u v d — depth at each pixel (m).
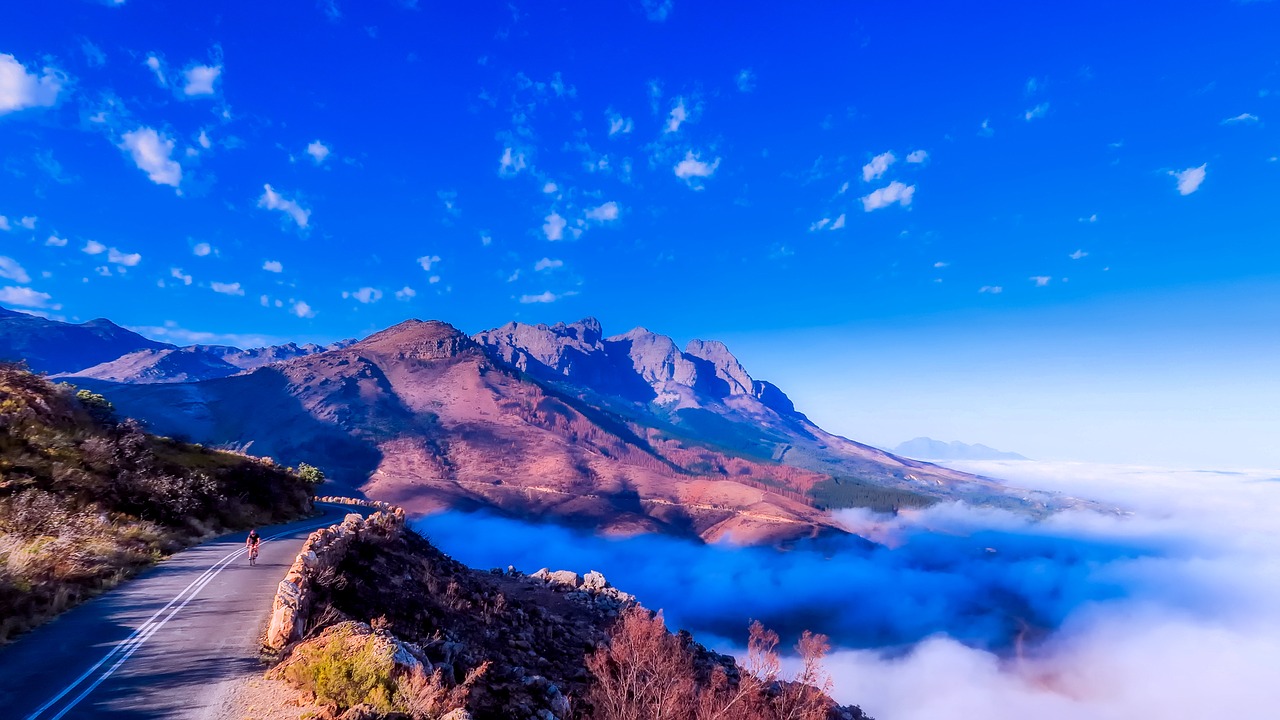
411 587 21.58
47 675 11.41
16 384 31.50
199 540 28.09
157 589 18.17
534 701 14.82
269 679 11.59
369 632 12.83
